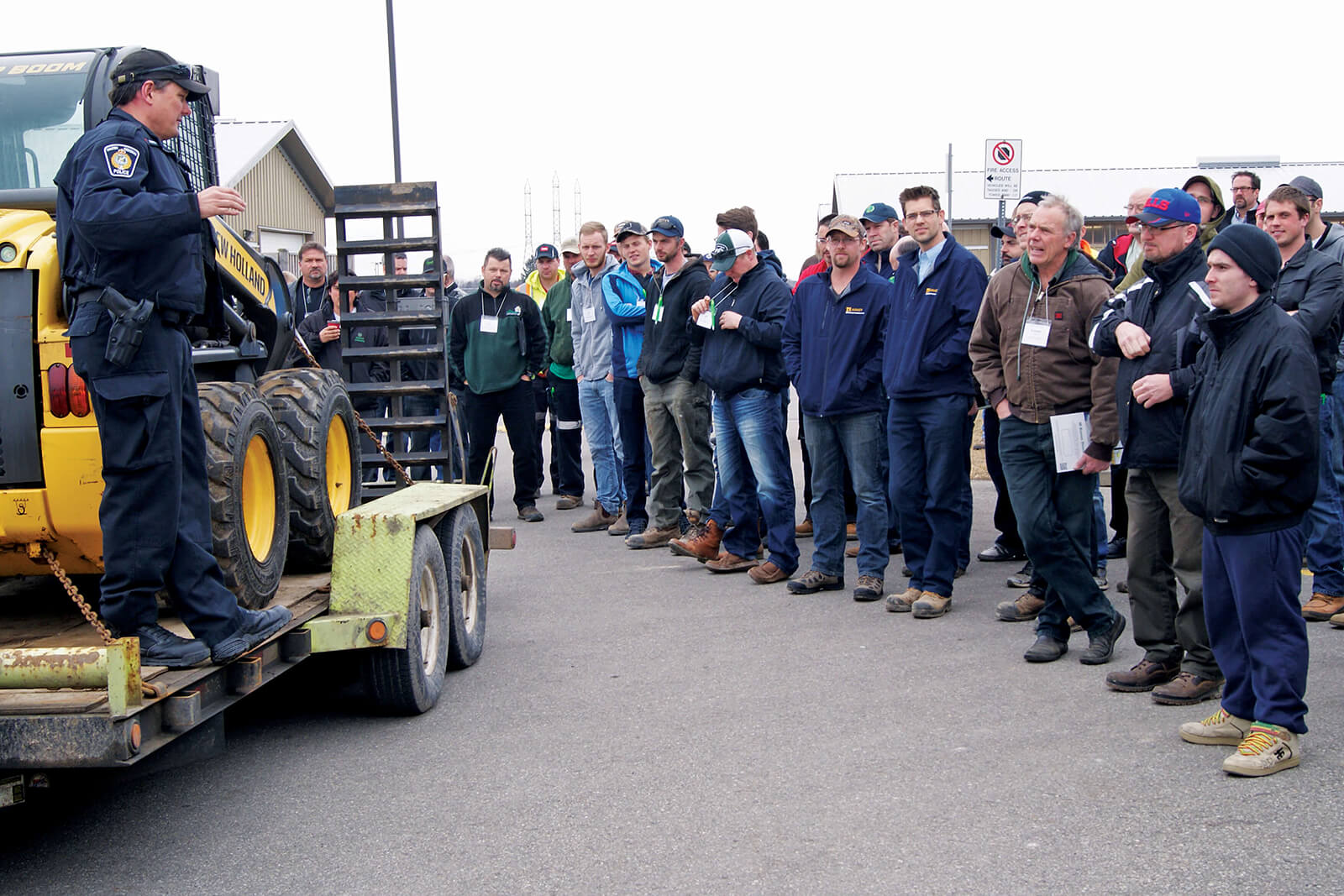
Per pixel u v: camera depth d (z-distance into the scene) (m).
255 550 5.10
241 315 6.08
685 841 3.99
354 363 9.20
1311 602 6.47
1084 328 5.70
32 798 4.62
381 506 5.71
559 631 6.96
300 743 5.18
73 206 3.92
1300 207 5.99
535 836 4.09
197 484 4.31
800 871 3.74
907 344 6.81
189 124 5.70
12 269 4.33
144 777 4.82
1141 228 5.15
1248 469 4.32
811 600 7.46
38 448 4.33
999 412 5.94
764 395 7.89
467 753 4.96
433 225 8.59
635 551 9.38
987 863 3.73
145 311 3.94
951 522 6.90
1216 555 4.60
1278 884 3.51
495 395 10.64
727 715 5.29
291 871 3.89
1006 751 4.71
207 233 4.30
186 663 4.10
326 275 9.84
